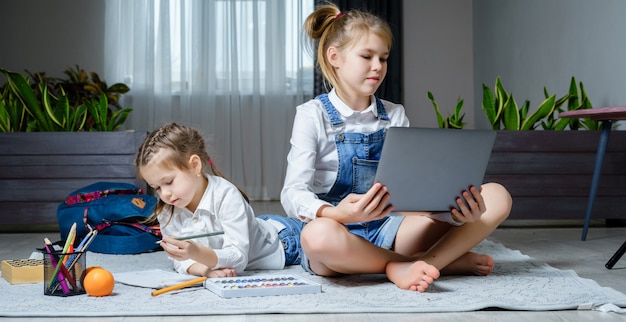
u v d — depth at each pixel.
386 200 1.57
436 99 5.60
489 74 5.27
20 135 3.28
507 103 3.45
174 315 1.45
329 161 1.89
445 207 1.63
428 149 1.53
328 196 1.90
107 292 1.61
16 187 3.29
